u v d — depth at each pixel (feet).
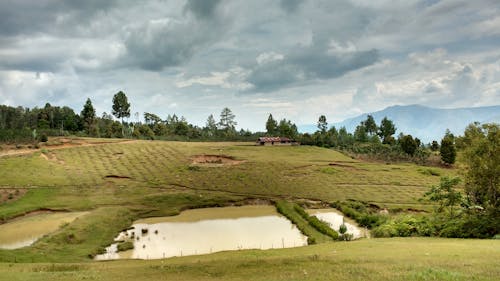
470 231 149.79
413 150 495.41
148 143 471.21
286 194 302.66
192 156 412.36
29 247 167.12
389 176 359.66
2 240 189.37
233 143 531.50
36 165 344.69
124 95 637.71
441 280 69.05
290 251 131.03
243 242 191.62
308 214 244.83
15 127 599.57
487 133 169.27
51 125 625.41
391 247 117.91
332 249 125.18
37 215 241.76
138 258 163.84
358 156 485.97
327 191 309.83
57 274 92.07
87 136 560.20
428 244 122.62
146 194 294.66
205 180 335.47
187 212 265.54
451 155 440.86
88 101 604.90
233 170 366.02
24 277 87.97
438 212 182.19
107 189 301.84
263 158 414.21
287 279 75.72
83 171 345.51
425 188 321.73
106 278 85.97
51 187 295.48
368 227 221.05
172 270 94.22
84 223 210.59
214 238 199.82
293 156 437.17
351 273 77.77
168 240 196.54
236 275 84.43
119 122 643.45
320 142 557.74
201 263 101.55
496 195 165.89
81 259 158.40
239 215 256.93
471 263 83.82
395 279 70.90
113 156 401.49
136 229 220.02
